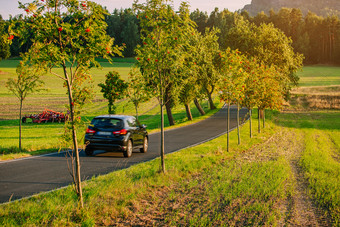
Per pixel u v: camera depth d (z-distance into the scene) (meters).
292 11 173.62
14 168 10.55
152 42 10.31
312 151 17.98
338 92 67.38
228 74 16.80
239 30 44.78
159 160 12.33
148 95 10.57
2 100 57.91
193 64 10.95
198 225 6.04
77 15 5.98
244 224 6.21
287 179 10.62
